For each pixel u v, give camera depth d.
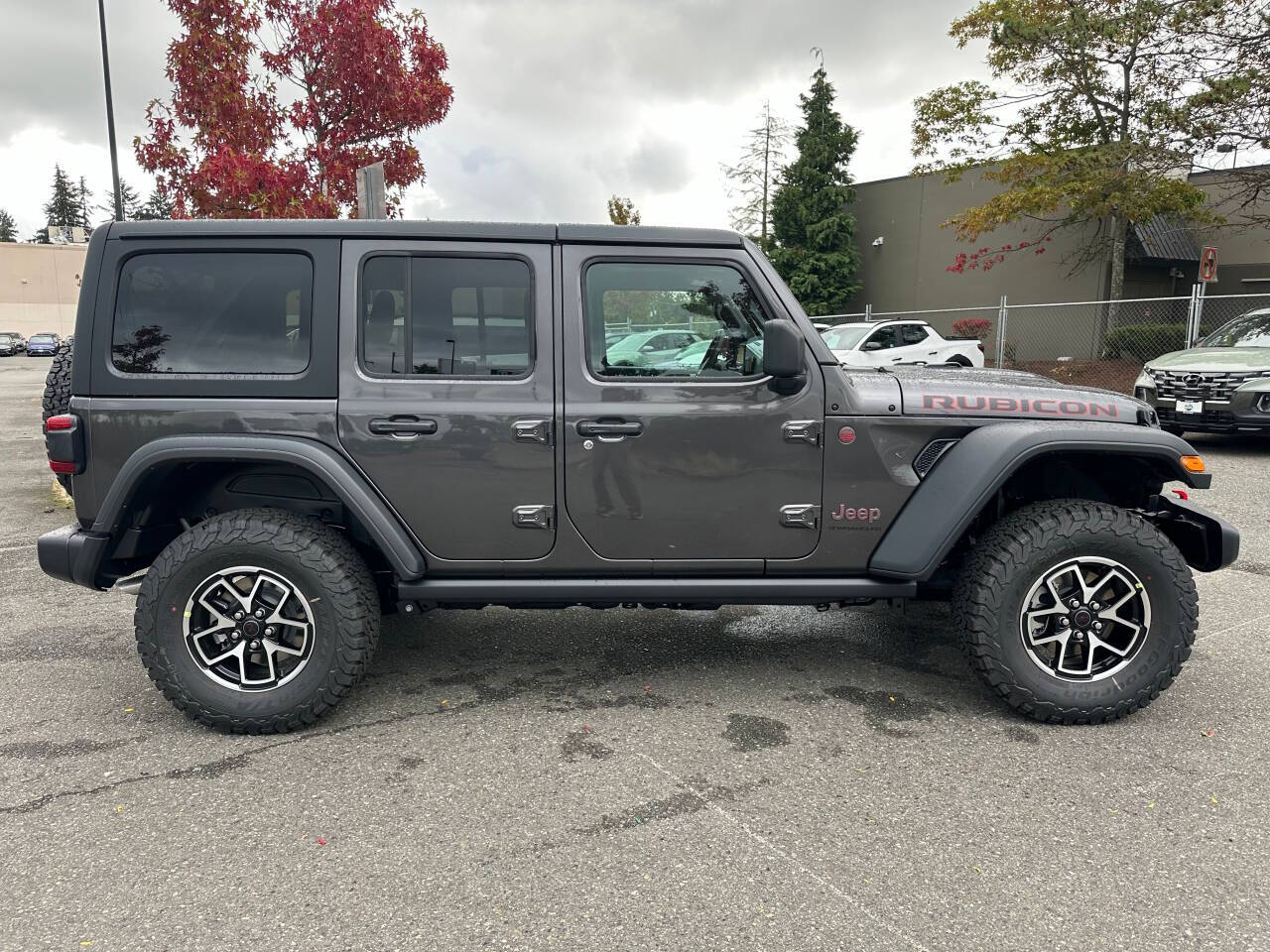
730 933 2.08
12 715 3.37
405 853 2.43
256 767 2.94
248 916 2.15
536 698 3.52
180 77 8.37
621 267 3.19
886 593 3.30
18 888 2.27
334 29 8.28
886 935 2.07
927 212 26.94
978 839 2.49
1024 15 18.00
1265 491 7.36
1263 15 15.15
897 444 3.25
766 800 2.71
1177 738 3.12
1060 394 3.38
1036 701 3.17
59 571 3.13
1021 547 3.11
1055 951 2.01
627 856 2.41
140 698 3.53
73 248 54.97
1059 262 23.47
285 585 3.12
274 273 3.13
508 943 2.05
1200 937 2.06
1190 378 8.98
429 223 3.14
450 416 3.13
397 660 3.95
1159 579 3.13
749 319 3.22
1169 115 16.38
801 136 29.61
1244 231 21.42
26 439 11.71
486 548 3.23
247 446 3.04
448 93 9.18
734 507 3.24
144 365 3.12
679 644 4.17
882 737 3.16
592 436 3.17
